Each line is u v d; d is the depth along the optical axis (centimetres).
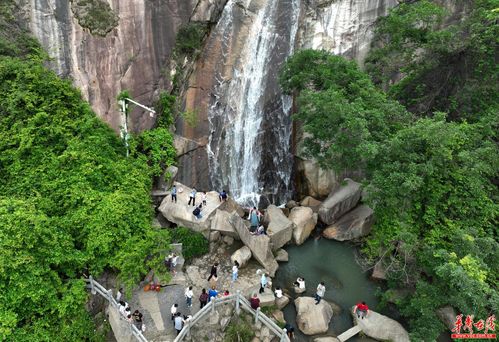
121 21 2081
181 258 1908
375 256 2059
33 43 1914
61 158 1755
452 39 2086
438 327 1551
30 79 1822
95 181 1789
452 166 1800
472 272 1372
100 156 1875
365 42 2534
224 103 2498
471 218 1789
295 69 2183
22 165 1738
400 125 1936
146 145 2223
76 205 1680
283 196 2616
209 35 2434
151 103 2278
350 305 1853
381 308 1827
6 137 1753
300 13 2533
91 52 2041
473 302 1408
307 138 2228
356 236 2227
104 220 1623
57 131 1802
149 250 1689
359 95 1988
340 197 2330
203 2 2308
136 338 1475
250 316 1659
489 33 1997
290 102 2583
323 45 2547
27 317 1379
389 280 1877
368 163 1912
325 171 2486
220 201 2202
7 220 1388
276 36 2544
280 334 1568
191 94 2433
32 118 1775
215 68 2461
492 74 2077
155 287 1739
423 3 2141
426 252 1627
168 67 2298
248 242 2009
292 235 2211
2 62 1791
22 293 1348
